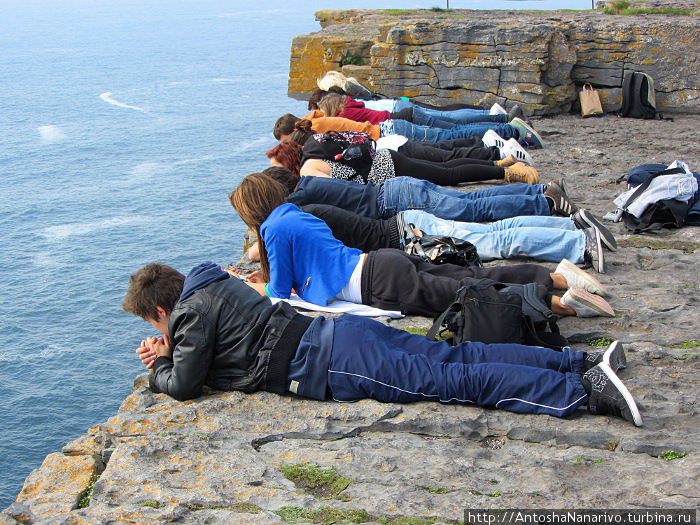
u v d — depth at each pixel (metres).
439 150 9.19
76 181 115.38
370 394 4.41
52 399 50.00
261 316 4.57
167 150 134.00
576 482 3.60
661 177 7.63
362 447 4.02
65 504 3.65
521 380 4.26
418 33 14.47
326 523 3.28
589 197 8.77
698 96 13.34
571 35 13.89
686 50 13.26
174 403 4.52
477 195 7.53
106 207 99.69
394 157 8.21
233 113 166.38
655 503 3.30
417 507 3.39
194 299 4.54
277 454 3.95
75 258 80.88
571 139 12.02
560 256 6.62
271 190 5.77
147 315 4.70
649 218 7.54
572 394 4.23
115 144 140.50
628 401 4.09
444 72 14.38
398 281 5.54
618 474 3.64
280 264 5.62
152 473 3.72
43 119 167.12
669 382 4.55
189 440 4.07
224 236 86.69
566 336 5.30
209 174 116.25
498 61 13.90
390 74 14.83
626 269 6.61
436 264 6.08
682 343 5.19
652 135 12.02
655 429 4.09
